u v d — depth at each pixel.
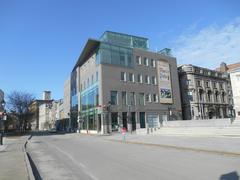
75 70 68.00
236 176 8.45
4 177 9.25
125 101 48.78
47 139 36.91
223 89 74.19
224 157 12.49
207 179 8.21
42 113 150.75
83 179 9.05
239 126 24.72
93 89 51.12
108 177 9.16
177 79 59.53
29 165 11.82
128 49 51.84
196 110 62.84
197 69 67.12
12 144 26.55
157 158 13.12
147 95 52.47
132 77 51.16
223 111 71.88
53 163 13.12
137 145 20.80
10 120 76.19
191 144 18.11
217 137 22.47
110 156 14.67
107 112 45.69
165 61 57.81
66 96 83.38
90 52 54.31
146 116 51.03
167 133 31.33
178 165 10.82
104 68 47.47
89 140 30.27
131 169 10.43
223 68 82.38
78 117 60.94
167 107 55.34
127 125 47.84
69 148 20.83
